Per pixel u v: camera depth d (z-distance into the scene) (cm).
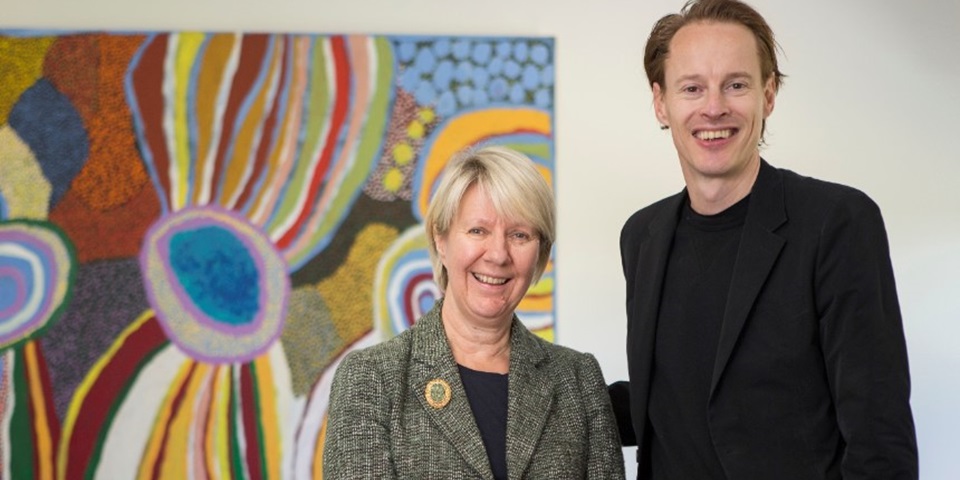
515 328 210
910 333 380
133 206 356
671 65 200
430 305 363
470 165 203
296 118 363
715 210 201
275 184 361
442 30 371
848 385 179
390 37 366
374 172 364
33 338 351
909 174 383
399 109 366
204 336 357
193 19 363
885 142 383
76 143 354
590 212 373
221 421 356
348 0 369
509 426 197
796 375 187
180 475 354
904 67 383
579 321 371
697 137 197
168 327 356
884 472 174
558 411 204
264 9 366
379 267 362
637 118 376
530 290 367
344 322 361
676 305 204
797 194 194
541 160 370
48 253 352
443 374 199
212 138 359
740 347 191
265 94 362
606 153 375
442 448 192
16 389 350
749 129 195
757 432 190
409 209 364
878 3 385
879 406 176
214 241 358
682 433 201
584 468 203
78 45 355
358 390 197
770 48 201
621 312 372
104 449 352
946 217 382
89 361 353
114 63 356
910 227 381
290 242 361
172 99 358
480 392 201
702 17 199
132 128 357
